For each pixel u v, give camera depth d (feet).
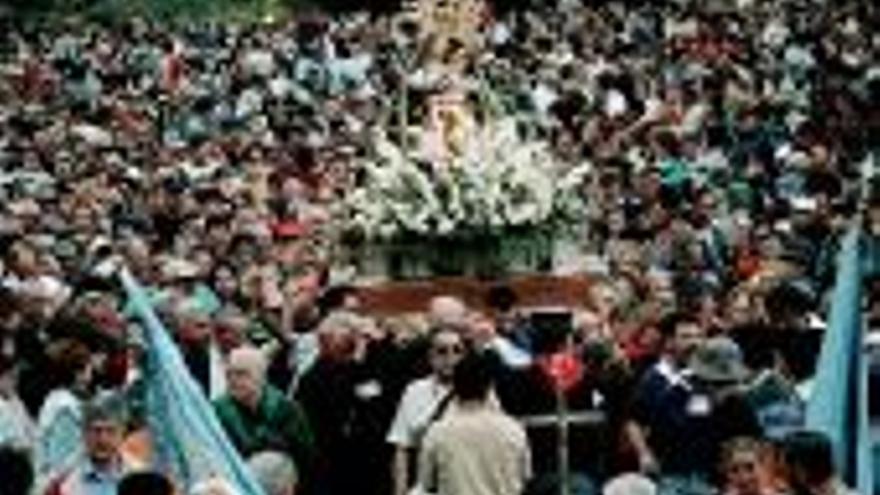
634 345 71.56
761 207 112.88
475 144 90.07
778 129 138.82
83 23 232.32
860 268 55.98
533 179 90.22
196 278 83.51
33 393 61.82
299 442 63.77
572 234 92.84
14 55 194.08
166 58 181.27
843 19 190.49
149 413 53.72
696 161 126.31
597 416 67.00
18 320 68.08
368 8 240.53
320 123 146.51
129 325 64.90
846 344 55.42
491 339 69.41
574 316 76.79
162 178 121.08
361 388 68.74
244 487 52.80
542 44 185.47
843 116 142.00
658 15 200.75
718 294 85.76
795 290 71.00
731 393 64.49
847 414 55.11
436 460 60.29
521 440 60.39
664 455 65.05
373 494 69.36
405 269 89.81
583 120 144.36
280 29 203.31
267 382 66.08
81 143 135.74
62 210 105.81
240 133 146.51
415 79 92.89
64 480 53.36
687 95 154.30
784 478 49.65
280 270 89.76
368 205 90.07
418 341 69.41
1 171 124.98
